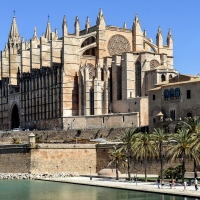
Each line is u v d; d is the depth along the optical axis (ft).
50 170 407.03
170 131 412.36
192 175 340.59
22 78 650.43
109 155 403.95
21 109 650.84
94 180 363.76
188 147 295.69
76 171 413.39
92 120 523.70
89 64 586.04
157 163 368.07
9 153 419.95
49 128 583.99
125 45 607.37
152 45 618.03
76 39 576.20
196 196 256.93
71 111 565.53
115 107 545.44
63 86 562.66
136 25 609.01
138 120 477.36
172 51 628.28
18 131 549.95
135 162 382.01
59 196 288.30
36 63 635.25
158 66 534.37
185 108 409.08
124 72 542.57
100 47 588.50
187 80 428.56
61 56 580.71
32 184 356.79
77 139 482.28
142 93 537.24
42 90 604.90
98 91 541.34
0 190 323.57
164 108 427.33
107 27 596.70
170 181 316.60
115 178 369.50
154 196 272.10
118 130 466.70
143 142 330.13
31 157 403.34
